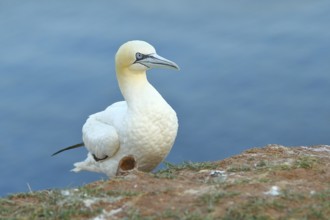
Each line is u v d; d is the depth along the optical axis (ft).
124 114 58.80
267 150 55.83
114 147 58.80
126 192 46.80
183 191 46.68
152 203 45.44
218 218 43.27
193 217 43.19
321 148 57.06
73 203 45.85
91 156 61.72
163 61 59.36
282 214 43.68
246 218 43.04
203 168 52.60
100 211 44.98
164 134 58.03
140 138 57.67
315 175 49.57
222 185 47.42
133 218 43.78
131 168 58.08
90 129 61.00
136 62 59.47
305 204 44.78
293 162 52.06
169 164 53.98
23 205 46.29
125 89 59.57
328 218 43.39
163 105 58.08
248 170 51.08
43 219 44.75
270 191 46.42
